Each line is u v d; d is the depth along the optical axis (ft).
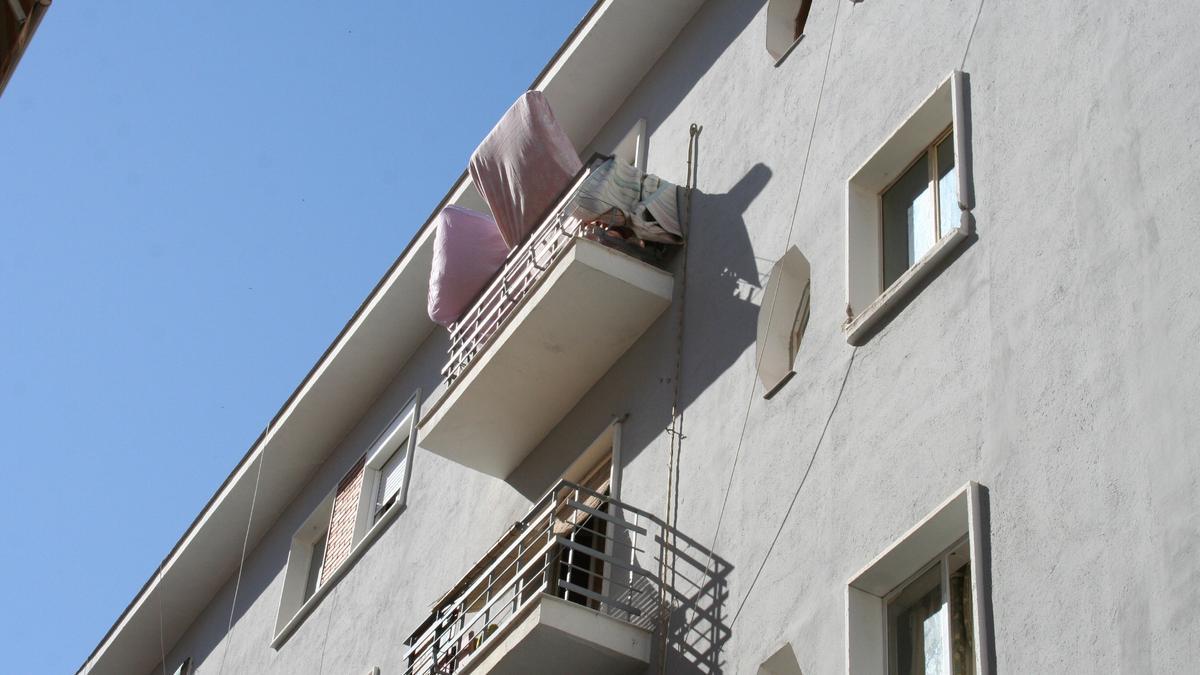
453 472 66.18
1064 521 32.68
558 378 55.62
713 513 45.03
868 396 40.52
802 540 40.70
